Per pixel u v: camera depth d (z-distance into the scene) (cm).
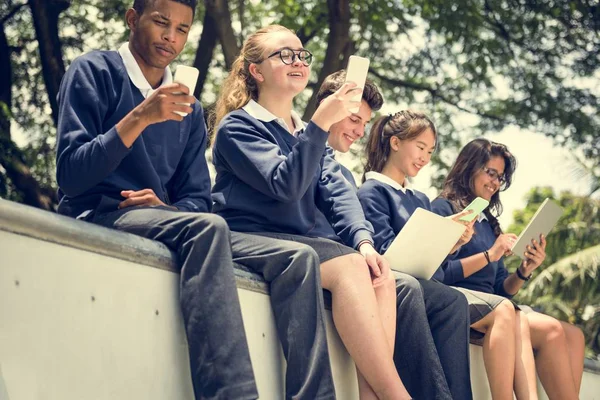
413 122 483
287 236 383
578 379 512
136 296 301
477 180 538
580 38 1250
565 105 1285
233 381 305
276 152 386
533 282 1507
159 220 328
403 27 1220
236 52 1091
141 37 380
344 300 371
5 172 1048
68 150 348
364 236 404
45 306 271
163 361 308
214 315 310
